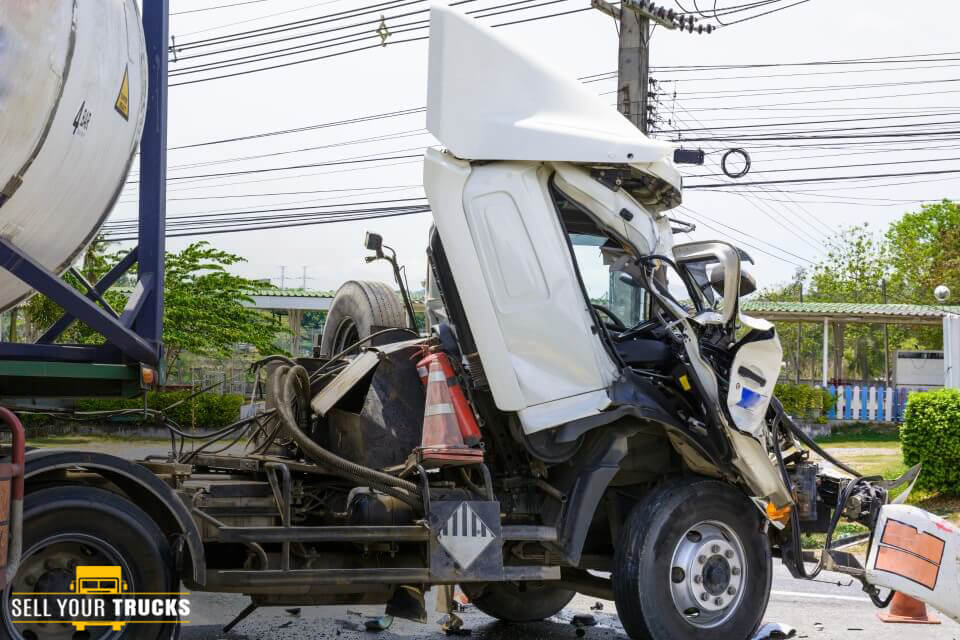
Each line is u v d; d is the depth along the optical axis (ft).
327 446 20.38
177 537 15.07
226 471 20.74
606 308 19.71
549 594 22.45
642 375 19.71
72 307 14.76
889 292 177.06
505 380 18.13
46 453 13.93
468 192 18.17
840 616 22.95
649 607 18.35
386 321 26.18
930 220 172.86
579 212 19.26
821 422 85.87
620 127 19.49
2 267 14.25
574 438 18.31
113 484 14.90
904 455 41.52
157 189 16.76
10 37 13.09
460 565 17.29
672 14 55.57
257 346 91.35
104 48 14.87
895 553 20.22
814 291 187.83
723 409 18.90
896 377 96.53
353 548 17.99
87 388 16.55
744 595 19.42
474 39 18.40
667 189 19.99
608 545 20.74
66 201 15.08
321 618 21.81
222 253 92.58
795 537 19.98
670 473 20.16
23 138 13.52
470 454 17.94
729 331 19.13
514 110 18.54
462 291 18.22
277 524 17.22
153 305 16.34
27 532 13.70
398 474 18.58
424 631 21.09
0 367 14.64
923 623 22.24
